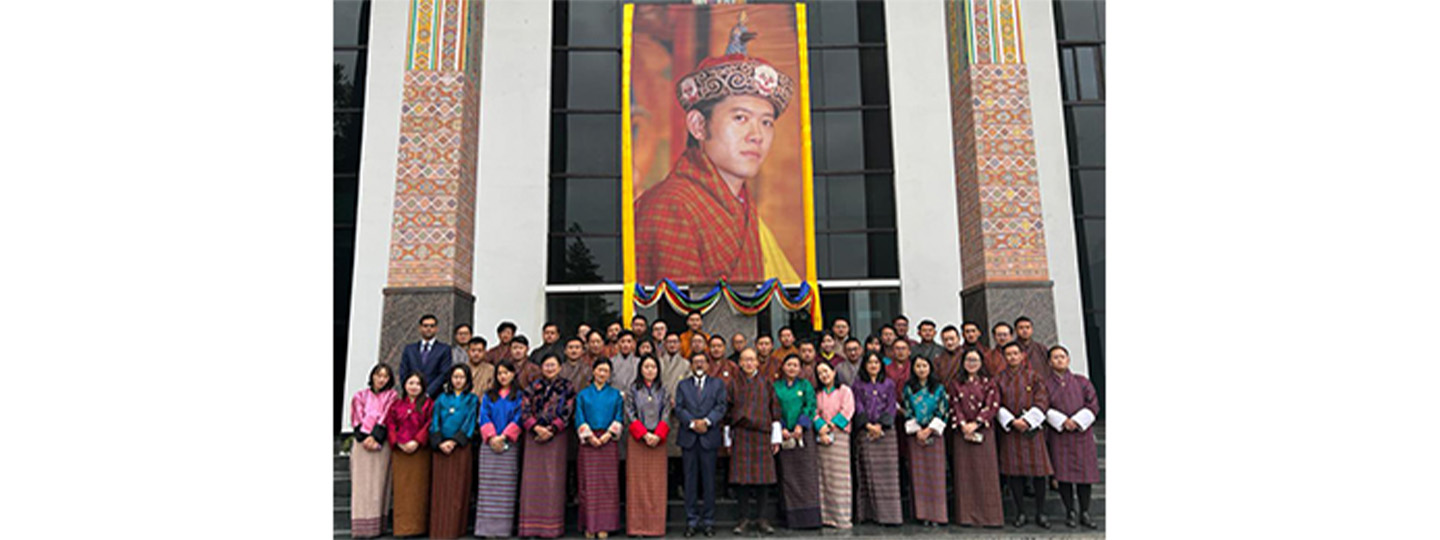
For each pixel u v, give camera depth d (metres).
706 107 11.01
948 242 11.13
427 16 8.81
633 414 6.38
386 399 6.35
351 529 6.47
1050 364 6.59
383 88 11.09
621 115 11.36
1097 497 7.11
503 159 11.06
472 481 6.96
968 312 8.95
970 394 6.50
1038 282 8.42
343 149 11.12
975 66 8.91
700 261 10.62
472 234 8.93
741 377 6.50
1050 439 6.48
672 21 11.25
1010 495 7.09
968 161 8.98
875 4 11.85
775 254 10.70
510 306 10.67
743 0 11.35
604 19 11.71
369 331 10.47
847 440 6.58
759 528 6.41
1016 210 8.59
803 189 10.87
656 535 6.23
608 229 11.22
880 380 6.79
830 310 11.15
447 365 7.00
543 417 6.18
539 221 10.94
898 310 11.13
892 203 11.41
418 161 8.45
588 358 7.02
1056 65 11.56
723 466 7.37
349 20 11.45
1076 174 11.47
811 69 11.74
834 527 6.47
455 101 8.62
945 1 9.85
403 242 8.29
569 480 6.86
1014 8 9.06
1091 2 11.76
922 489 6.53
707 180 10.85
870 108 11.65
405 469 6.29
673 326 10.78
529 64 11.34
